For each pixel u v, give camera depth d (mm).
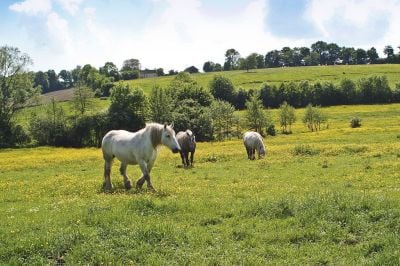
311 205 13383
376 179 21594
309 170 26953
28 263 9844
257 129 96062
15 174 35406
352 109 124688
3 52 98938
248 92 148875
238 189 19703
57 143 94000
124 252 10164
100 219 12445
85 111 104312
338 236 11094
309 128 96188
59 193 20469
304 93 144875
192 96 113188
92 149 78812
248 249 10477
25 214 14930
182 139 33031
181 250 10312
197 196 17453
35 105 103250
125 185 20234
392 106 127125
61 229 11531
